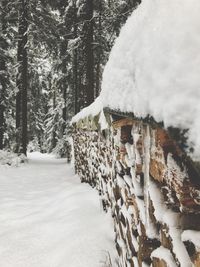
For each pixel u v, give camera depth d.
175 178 1.50
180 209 1.49
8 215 5.82
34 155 25.19
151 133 1.83
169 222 1.56
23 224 5.18
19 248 4.20
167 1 1.60
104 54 18.05
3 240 4.52
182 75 1.24
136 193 2.25
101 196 5.08
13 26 18.91
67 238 4.18
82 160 8.41
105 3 16.61
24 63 17.22
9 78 19.06
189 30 1.31
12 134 19.92
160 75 1.37
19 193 7.95
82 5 14.80
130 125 2.65
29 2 17.08
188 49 1.28
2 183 9.61
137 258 2.36
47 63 26.64
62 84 23.39
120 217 3.15
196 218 1.49
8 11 17.98
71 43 16.08
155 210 1.76
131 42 1.95
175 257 1.54
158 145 1.68
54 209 5.80
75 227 4.45
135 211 2.37
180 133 1.16
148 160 1.89
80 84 20.00
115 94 2.22
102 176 5.02
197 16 1.33
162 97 1.31
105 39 16.66
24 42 17.27
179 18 1.40
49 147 32.75
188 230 1.44
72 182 8.70
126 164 2.71
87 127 6.97
